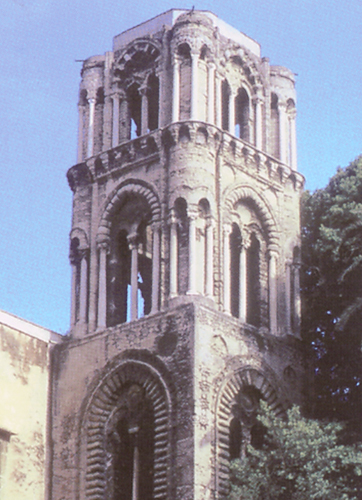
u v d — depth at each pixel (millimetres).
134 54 62250
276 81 64000
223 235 57312
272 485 50875
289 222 61188
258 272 59562
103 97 62875
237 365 55125
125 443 55094
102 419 55469
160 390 53688
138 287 61719
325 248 58531
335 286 60281
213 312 54875
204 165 57688
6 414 54969
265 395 56000
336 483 51406
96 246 59562
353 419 57281
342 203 59969
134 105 64000
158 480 51906
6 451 54438
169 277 55969
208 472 51688
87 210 60688
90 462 54875
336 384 59500
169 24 61656
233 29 63219
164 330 54656
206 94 59375
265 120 62781
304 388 58094
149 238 61594
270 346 57250
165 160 58344
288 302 59344
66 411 56531
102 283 58844
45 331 57938
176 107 58812
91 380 56312
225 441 53000
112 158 60562
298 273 60438
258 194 60312
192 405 52344
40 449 55812
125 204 59844
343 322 55156
